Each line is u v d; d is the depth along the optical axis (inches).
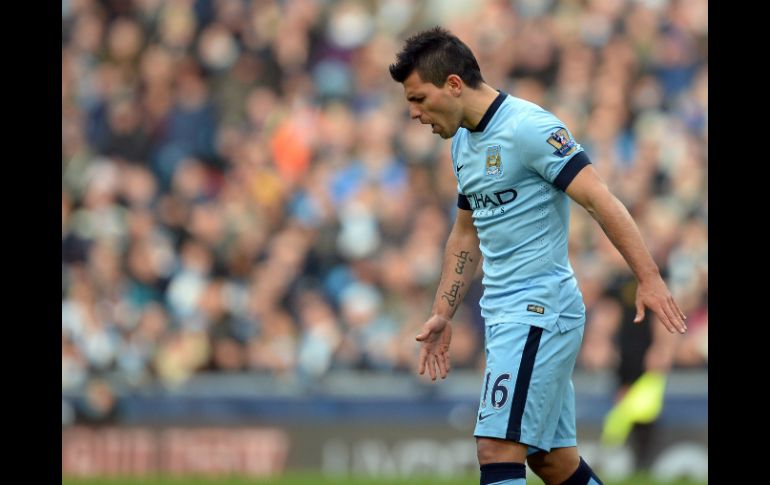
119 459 1836.9
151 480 1632.6
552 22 2246.6
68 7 2498.8
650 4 2218.3
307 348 1881.2
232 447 1809.8
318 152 2181.3
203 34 2418.8
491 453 807.1
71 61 2428.6
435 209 2020.2
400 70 817.5
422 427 1754.4
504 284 824.9
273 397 1811.0
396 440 1759.4
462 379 1761.8
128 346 1948.8
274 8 2411.4
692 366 1675.7
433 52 809.5
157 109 2317.9
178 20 2437.3
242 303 1968.5
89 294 2037.4
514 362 805.2
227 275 2037.4
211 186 2203.5
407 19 2374.5
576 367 1728.6
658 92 2117.4
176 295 2021.4
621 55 2171.5
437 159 2090.3
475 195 829.8
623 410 1663.4
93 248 2113.7
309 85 2310.5
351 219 2021.4
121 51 2425.0
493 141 811.4
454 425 1744.6
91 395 1861.5
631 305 1667.1
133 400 1849.2
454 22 2329.0
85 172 2244.1
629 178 1956.2
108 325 1980.8
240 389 1838.1
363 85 2292.1
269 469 1793.8
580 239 1834.4
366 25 2379.4
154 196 2202.3
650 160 1984.5
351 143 2172.7
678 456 1651.1
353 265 1979.6
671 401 1659.7
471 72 813.9
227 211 2124.8
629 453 1667.1
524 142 797.9
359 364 1860.2
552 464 847.7
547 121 800.3
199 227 2112.5
